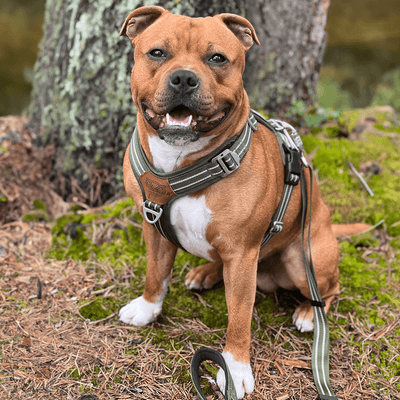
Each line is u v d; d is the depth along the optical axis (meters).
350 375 2.35
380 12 10.26
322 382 2.22
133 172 2.20
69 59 3.45
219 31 1.92
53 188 3.64
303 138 4.03
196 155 2.02
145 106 1.97
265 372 2.33
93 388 2.12
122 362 2.29
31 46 8.50
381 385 2.30
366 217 3.62
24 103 7.00
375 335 2.63
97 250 3.17
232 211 2.07
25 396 2.04
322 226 2.73
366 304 2.88
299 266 2.67
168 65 1.85
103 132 3.48
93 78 3.41
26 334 2.40
